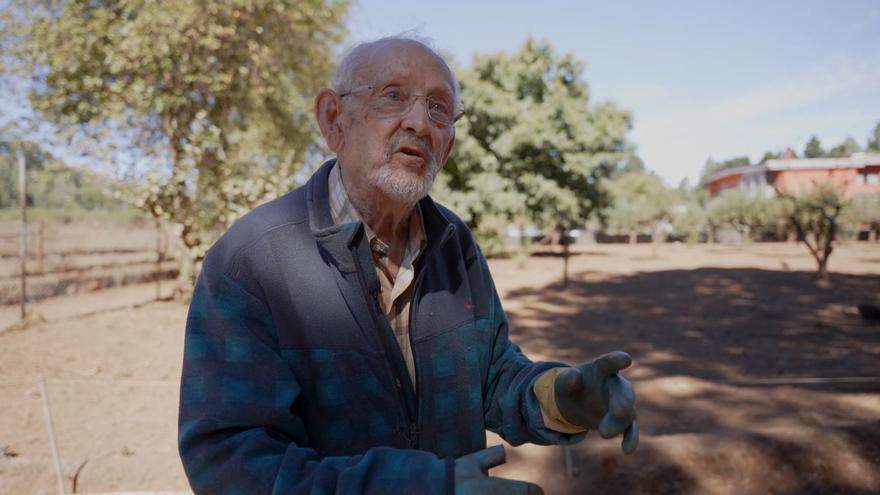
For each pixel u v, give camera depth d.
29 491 3.12
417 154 1.24
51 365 5.71
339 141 1.33
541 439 1.22
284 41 10.22
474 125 18.86
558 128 18.98
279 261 1.14
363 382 1.15
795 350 7.17
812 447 3.75
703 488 3.48
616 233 37.41
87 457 3.49
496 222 18.53
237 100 10.14
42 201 14.57
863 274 15.89
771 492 3.49
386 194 1.23
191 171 8.94
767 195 27.41
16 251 13.32
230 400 0.99
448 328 1.30
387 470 0.79
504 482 0.72
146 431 4.05
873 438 3.80
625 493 3.44
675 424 4.53
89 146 8.88
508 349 1.49
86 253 14.68
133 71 9.11
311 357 1.12
